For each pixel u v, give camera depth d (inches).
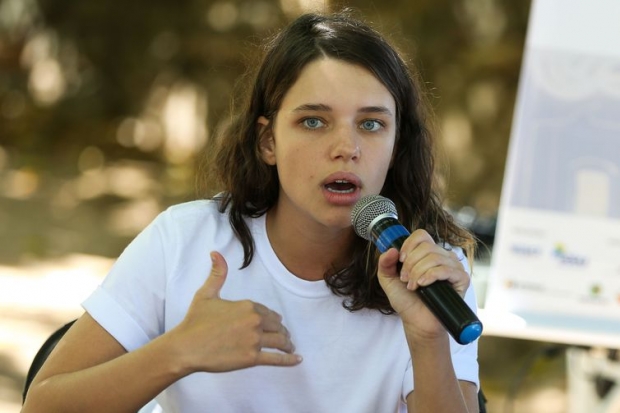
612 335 411.8
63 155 1636.3
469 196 1157.7
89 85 1739.7
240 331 200.8
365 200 225.8
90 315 236.8
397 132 248.4
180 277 242.5
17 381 665.0
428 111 260.5
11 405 618.2
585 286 415.2
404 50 264.4
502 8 1315.2
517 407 682.8
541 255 417.7
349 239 244.2
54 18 1731.1
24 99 1739.7
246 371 240.4
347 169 223.0
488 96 1293.1
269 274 245.8
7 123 1702.8
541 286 416.8
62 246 1117.7
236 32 1525.6
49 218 1256.8
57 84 1736.0
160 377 205.8
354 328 244.4
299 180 227.1
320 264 244.5
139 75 1674.5
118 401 209.9
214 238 248.5
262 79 243.1
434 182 266.8
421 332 210.8
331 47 228.2
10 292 903.1
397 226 218.7
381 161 228.7
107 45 1726.1
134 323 237.0
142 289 240.4
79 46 1731.1
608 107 412.8
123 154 1637.6
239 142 252.8
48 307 861.8
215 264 211.0
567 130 414.6
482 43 1326.3
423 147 256.1
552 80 413.4
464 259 262.2
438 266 201.9
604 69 411.2
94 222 1255.5
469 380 241.9
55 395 217.9
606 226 414.6
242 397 241.9
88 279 979.9
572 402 431.8
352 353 243.4
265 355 201.0
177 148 1603.1
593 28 411.2
